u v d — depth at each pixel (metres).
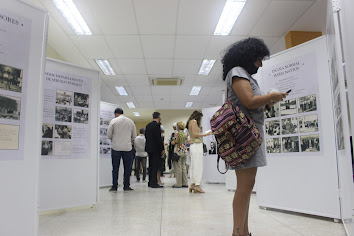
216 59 6.63
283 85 2.93
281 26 5.03
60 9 4.41
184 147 5.44
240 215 1.47
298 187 2.70
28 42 1.67
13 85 1.58
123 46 5.85
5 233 1.49
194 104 12.41
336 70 1.75
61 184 3.05
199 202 3.56
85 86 3.38
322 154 2.52
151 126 5.50
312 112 2.64
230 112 1.45
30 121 1.65
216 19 4.72
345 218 2.09
